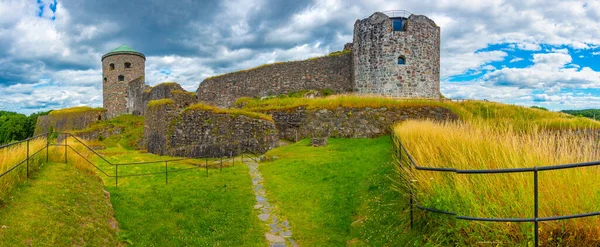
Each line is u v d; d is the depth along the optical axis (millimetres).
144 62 49625
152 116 25406
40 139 8555
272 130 19141
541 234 3973
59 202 6359
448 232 4457
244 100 28500
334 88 31781
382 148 13750
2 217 5258
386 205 6371
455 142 7156
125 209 8352
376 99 20469
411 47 27422
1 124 49969
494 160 5582
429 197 5102
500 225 4191
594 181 4273
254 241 6855
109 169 15672
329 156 13617
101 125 37656
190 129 20750
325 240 6574
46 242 5102
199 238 7078
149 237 6949
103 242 6105
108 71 47438
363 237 5988
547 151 5492
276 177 11672
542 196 4273
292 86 32812
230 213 8516
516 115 21844
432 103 20312
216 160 17375
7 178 6086
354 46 29547
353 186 9086
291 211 8359
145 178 13055
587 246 3840
